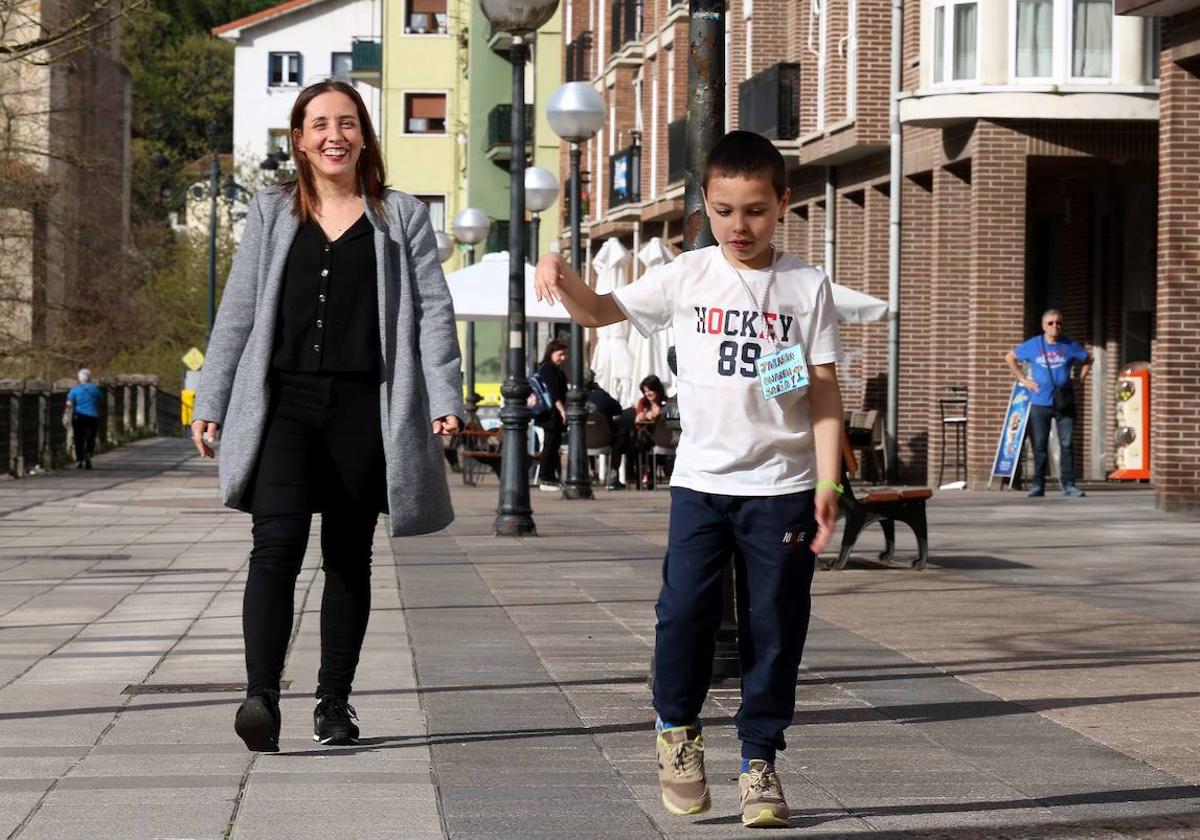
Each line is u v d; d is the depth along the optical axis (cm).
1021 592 1219
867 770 627
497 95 6162
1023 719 729
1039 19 2461
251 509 640
